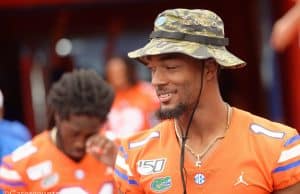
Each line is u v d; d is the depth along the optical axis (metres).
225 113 3.81
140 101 9.05
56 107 5.04
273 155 3.71
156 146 3.87
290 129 3.81
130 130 9.01
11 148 6.41
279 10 9.10
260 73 10.38
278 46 5.16
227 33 10.55
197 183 3.71
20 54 10.96
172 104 3.64
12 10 10.21
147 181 3.81
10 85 11.05
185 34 3.61
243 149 3.73
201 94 3.70
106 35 10.75
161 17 3.67
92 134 5.06
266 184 3.69
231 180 3.68
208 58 3.61
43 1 9.75
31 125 11.04
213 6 10.50
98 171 5.21
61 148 5.18
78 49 10.83
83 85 5.04
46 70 10.94
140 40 10.72
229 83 10.66
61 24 10.65
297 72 8.89
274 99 9.62
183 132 3.79
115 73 9.10
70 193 5.15
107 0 9.77
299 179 3.70
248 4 10.31
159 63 3.63
